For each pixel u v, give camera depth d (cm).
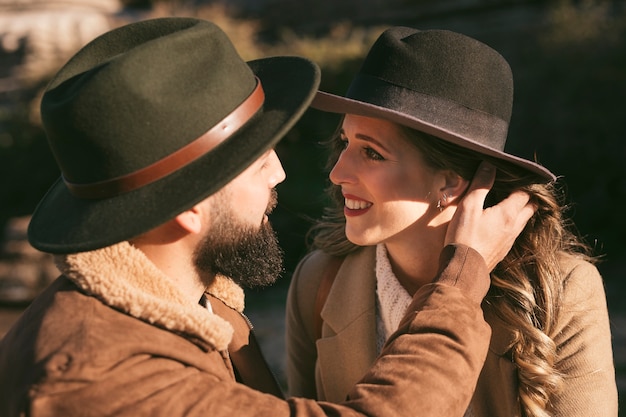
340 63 1259
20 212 1353
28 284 996
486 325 161
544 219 185
